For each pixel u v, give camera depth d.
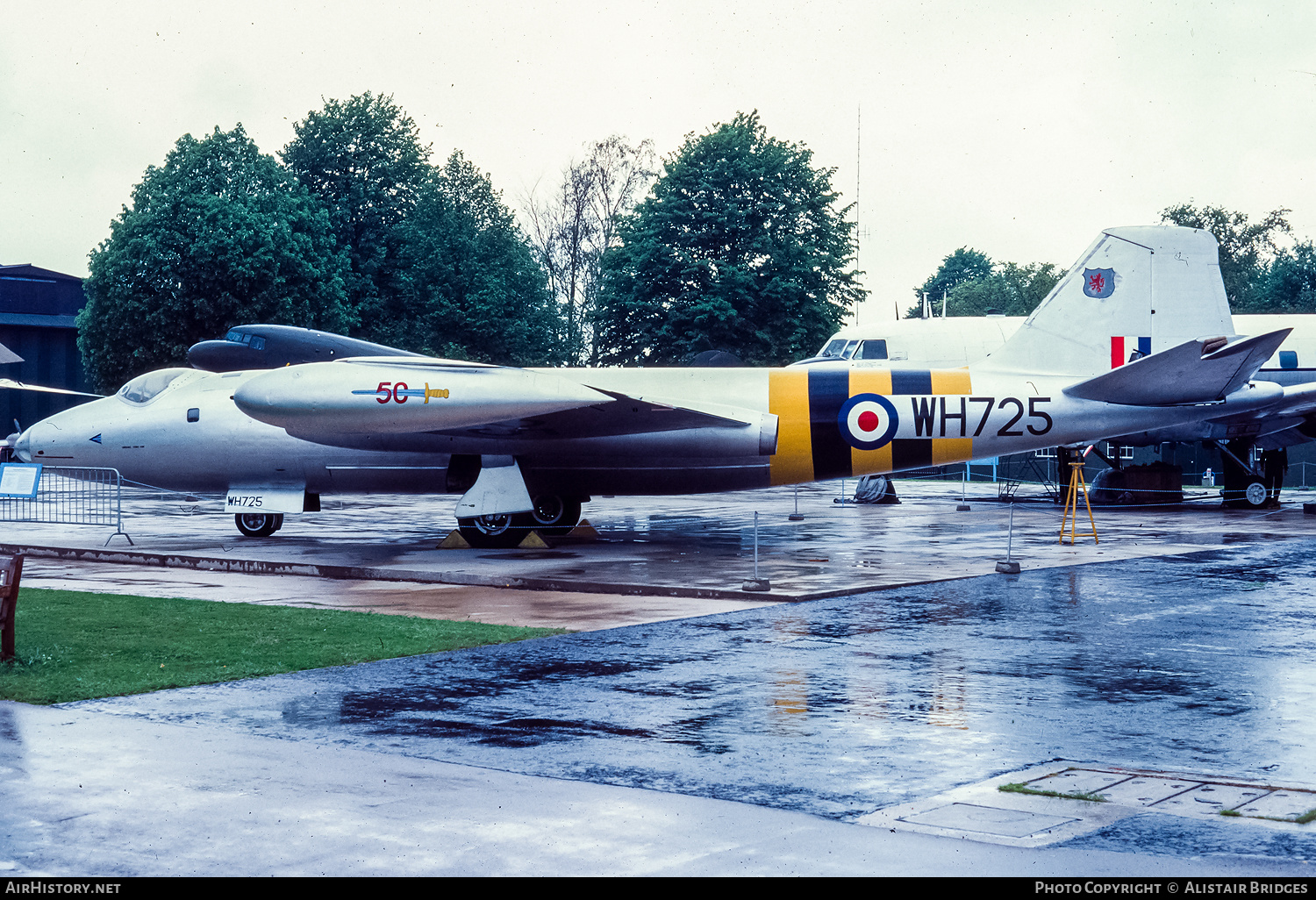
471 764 7.15
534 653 10.97
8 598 10.20
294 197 53.59
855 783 6.74
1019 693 9.24
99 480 25.55
